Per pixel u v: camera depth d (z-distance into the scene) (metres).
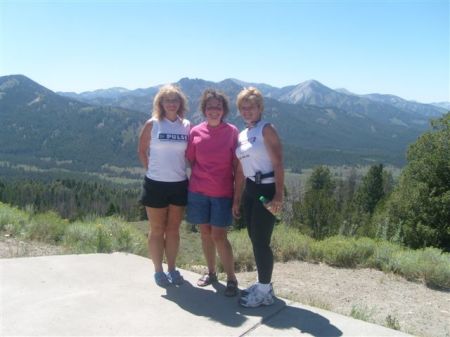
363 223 18.05
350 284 7.42
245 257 8.27
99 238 7.36
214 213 4.14
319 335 3.37
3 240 7.51
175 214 4.37
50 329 3.35
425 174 17.05
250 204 3.89
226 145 4.09
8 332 3.28
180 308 3.80
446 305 6.57
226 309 3.81
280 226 11.17
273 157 3.78
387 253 8.77
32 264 4.73
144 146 4.38
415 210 16.19
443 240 15.95
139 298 3.99
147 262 5.02
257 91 3.88
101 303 3.85
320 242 9.70
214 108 4.04
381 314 5.93
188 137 4.28
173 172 4.25
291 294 6.40
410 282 7.75
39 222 8.53
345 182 69.69
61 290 4.09
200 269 7.09
